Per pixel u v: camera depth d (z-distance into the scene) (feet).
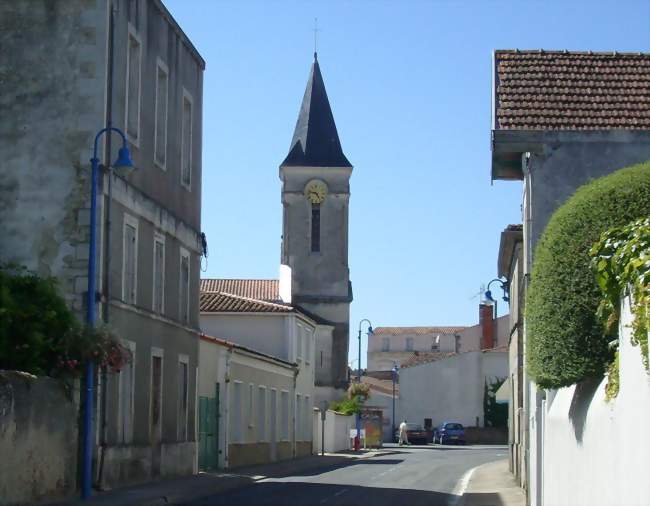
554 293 41.37
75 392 76.74
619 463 33.04
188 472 108.17
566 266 41.14
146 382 93.56
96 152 79.51
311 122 278.46
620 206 41.34
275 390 159.53
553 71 69.56
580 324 40.42
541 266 43.21
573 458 44.32
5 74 84.58
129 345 88.58
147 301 94.07
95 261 80.38
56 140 83.82
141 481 91.91
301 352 183.32
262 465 142.61
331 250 270.46
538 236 64.69
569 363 40.65
